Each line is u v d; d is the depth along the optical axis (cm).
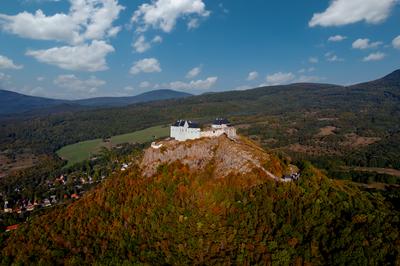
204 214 12256
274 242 10138
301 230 10419
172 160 15488
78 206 14525
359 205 11244
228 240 10900
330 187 12156
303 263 9450
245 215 11550
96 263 10675
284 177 12769
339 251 9362
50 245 12362
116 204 13662
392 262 8794
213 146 15425
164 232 11825
